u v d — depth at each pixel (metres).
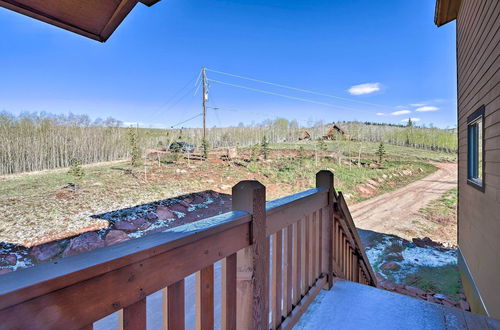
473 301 3.88
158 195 8.25
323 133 26.23
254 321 1.13
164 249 0.73
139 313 0.67
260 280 1.18
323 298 1.87
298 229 1.63
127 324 0.65
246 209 1.13
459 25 4.81
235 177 11.67
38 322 0.48
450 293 4.86
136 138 12.59
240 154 15.89
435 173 17.88
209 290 0.93
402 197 12.60
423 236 8.32
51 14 2.02
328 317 1.68
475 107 3.68
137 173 10.08
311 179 12.75
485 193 3.20
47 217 5.67
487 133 3.10
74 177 8.26
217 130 18.95
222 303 1.03
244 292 1.13
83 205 6.58
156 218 6.70
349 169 15.62
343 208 2.19
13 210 5.73
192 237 0.82
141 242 0.71
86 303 0.55
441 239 8.09
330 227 2.02
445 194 12.95
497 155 2.75
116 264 0.61
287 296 1.54
